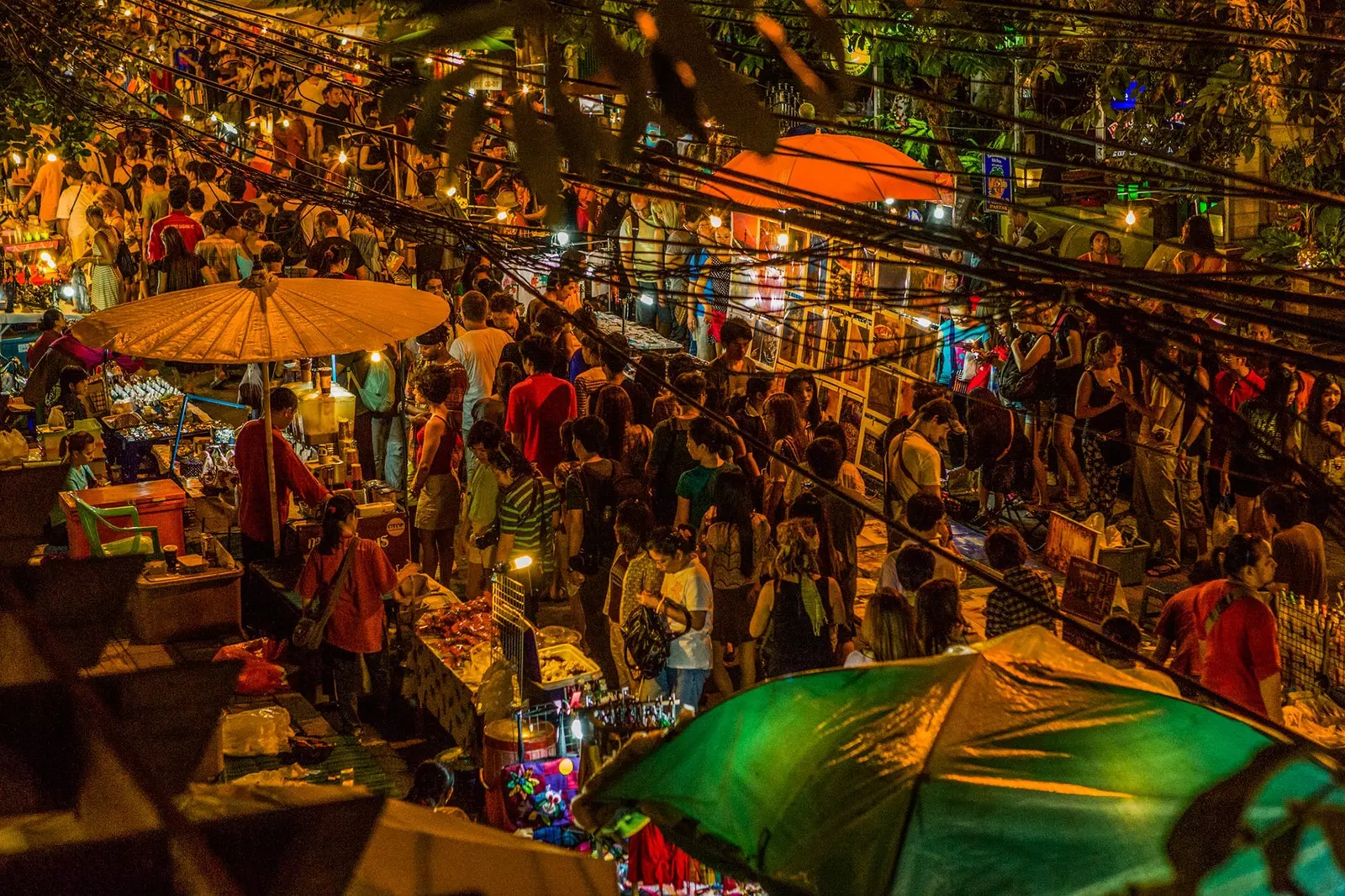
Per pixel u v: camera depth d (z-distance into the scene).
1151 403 10.88
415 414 12.22
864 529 12.16
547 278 7.47
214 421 13.34
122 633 3.74
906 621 6.69
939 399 9.48
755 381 10.09
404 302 9.73
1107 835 3.38
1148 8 12.25
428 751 8.34
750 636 8.24
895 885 3.44
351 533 8.55
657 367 10.88
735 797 3.90
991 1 3.56
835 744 3.82
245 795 3.14
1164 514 10.98
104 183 18.36
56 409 12.30
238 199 16.25
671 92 1.38
